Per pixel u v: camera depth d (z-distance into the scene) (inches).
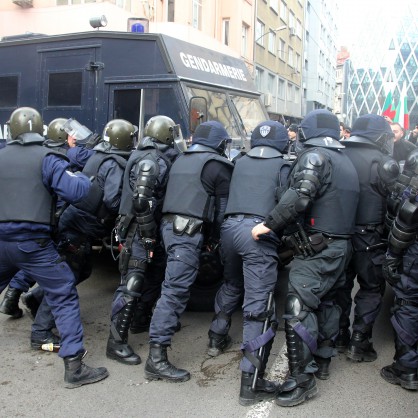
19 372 140.8
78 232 156.6
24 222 126.0
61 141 200.4
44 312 153.9
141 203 137.2
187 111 211.0
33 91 256.2
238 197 135.9
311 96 1828.2
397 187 134.2
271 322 128.6
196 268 139.9
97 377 134.6
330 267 125.8
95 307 193.6
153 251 146.1
